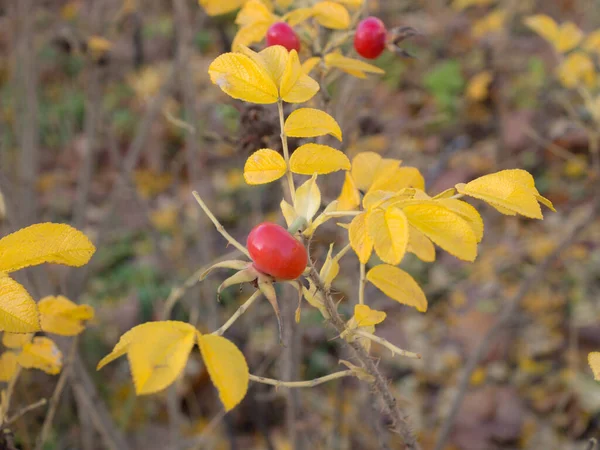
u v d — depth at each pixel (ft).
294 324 1.74
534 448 2.78
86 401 1.80
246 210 3.75
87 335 3.10
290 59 0.90
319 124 0.93
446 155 3.82
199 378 3.05
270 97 0.91
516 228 3.85
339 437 2.44
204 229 2.47
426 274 3.71
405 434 1.07
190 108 2.36
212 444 2.61
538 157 4.02
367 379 1.02
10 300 0.82
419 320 3.44
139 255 3.54
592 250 3.57
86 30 2.53
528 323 3.32
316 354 2.95
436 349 3.26
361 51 1.33
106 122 2.53
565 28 2.05
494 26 4.44
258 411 2.59
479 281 3.58
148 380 0.71
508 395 2.96
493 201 0.87
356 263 1.87
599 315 3.29
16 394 2.15
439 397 3.05
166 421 2.95
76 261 0.88
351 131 1.93
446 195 0.94
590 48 2.05
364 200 0.89
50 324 1.16
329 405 2.72
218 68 0.90
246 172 0.93
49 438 2.34
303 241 0.89
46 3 3.21
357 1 1.30
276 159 0.93
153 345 0.73
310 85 0.94
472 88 4.27
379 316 0.97
